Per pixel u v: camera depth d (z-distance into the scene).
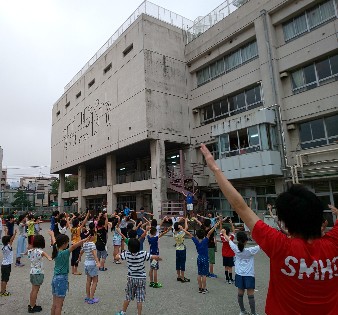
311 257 1.31
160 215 22.38
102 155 29.83
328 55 17.09
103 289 7.38
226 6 24.17
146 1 25.75
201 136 25.19
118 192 28.44
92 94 32.44
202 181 23.78
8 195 68.69
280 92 18.84
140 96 24.17
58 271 5.00
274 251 1.36
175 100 25.39
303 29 18.39
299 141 18.09
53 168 42.28
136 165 33.25
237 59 22.77
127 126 25.59
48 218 39.06
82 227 9.73
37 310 5.82
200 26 27.02
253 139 18.45
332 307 1.30
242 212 1.52
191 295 6.75
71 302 6.37
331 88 16.56
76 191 37.59
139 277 5.27
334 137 16.47
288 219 1.43
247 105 21.78
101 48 31.88
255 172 18.08
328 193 15.91
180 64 26.38
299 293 1.31
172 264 10.30
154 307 5.99
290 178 17.25
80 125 34.75
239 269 5.50
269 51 19.25
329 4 17.16
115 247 10.80
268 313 1.41
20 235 10.71
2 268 6.99
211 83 24.55
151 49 24.72
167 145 26.09
